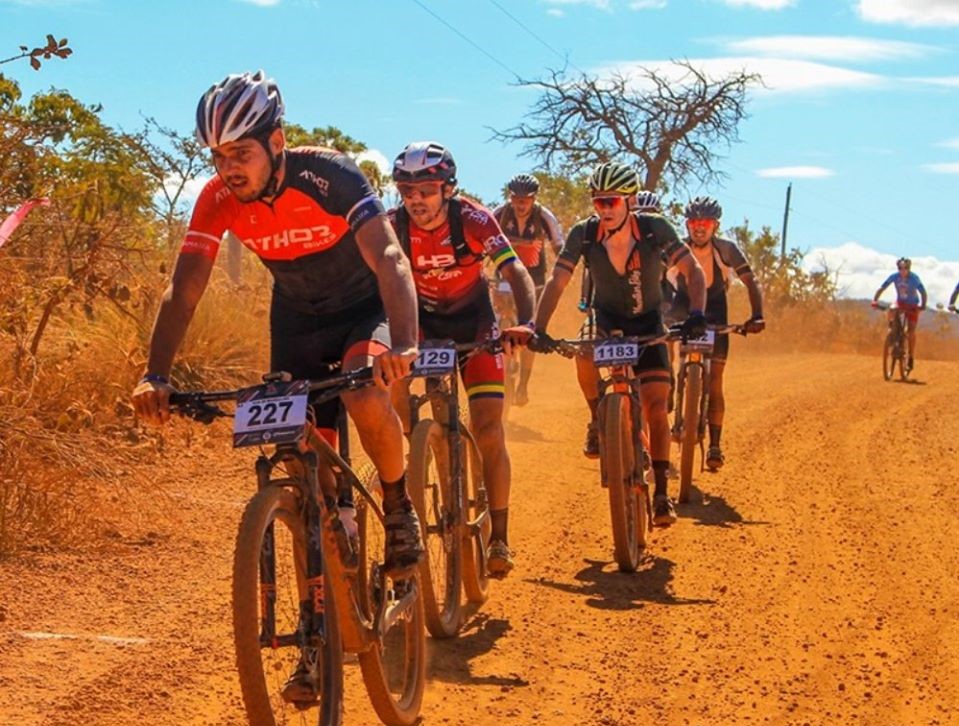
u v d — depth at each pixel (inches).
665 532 288.0
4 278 292.7
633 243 264.5
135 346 346.0
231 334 400.5
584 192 1141.7
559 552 267.1
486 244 223.3
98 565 231.3
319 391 147.8
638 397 261.1
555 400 504.4
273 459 143.6
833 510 311.3
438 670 191.2
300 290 160.7
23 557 229.3
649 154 1205.1
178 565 236.5
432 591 200.1
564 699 179.2
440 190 222.5
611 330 274.1
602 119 1192.8
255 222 154.1
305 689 138.8
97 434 316.8
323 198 149.9
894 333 665.0
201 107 140.6
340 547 148.9
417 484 194.2
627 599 233.0
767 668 193.8
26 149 311.3
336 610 145.2
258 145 142.6
